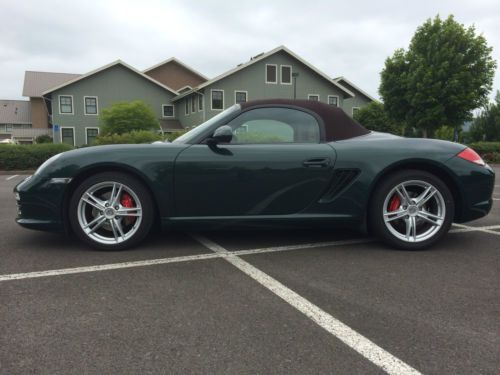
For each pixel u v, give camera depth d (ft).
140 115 91.30
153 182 10.50
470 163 11.15
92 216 11.00
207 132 11.05
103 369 5.38
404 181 10.93
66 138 100.42
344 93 105.29
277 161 10.71
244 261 10.03
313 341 6.12
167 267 9.54
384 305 7.43
